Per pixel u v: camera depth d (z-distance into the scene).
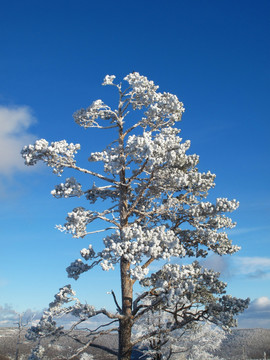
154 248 14.55
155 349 20.30
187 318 16.91
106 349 16.73
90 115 17.91
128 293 17.20
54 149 15.94
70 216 16.44
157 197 19.92
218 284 17.33
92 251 16.95
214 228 18.53
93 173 17.69
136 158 16.28
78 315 16.75
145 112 17.59
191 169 18.84
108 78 17.92
